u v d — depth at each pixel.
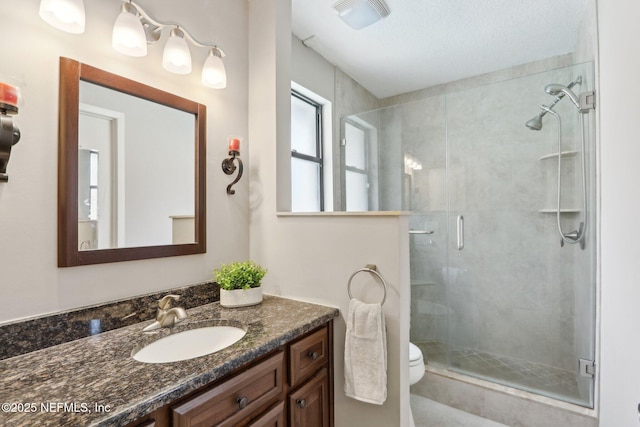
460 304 2.41
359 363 1.19
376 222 1.22
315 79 2.33
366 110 2.98
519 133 2.21
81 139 1.00
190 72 1.28
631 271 1.08
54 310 0.94
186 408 0.72
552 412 1.66
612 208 1.32
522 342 2.21
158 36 1.21
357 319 1.20
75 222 0.98
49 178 0.93
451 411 1.90
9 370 0.76
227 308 1.30
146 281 1.18
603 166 1.48
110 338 0.98
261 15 1.60
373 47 2.26
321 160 2.57
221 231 1.48
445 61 2.46
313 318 1.17
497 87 2.28
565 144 2.01
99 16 1.06
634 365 1.05
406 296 1.23
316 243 1.38
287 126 1.61
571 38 2.13
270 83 1.56
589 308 1.75
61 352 0.87
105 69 1.07
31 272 0.89
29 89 0.90
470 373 2.03
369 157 2.69
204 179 1.39
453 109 2.44
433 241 2.50
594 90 1.71
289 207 1.62
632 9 1.05
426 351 2.39
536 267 2.17
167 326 1.08
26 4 0.90
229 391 0.83
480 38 2.13
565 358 2.04
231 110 1.54
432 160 2.51
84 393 0.65
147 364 0.80
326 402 1.26
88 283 1.02
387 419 1.20
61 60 0.96
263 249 1.57
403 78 2.77
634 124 1.04
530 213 2.19
